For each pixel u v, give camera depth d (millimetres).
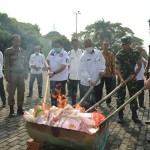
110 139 6062
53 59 7586
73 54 9148
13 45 7988
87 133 4473
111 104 10289
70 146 4715
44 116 4914
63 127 4672
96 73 7418
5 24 34406
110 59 9602
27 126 4883
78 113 4957
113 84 10273
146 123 7352
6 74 7902
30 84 11797
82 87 7574
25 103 10172
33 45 35781
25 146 5574
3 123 7250
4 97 9414
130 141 5969
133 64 7145
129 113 8664
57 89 7633
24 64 8188
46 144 5230
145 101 11641
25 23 43656
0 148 5449
